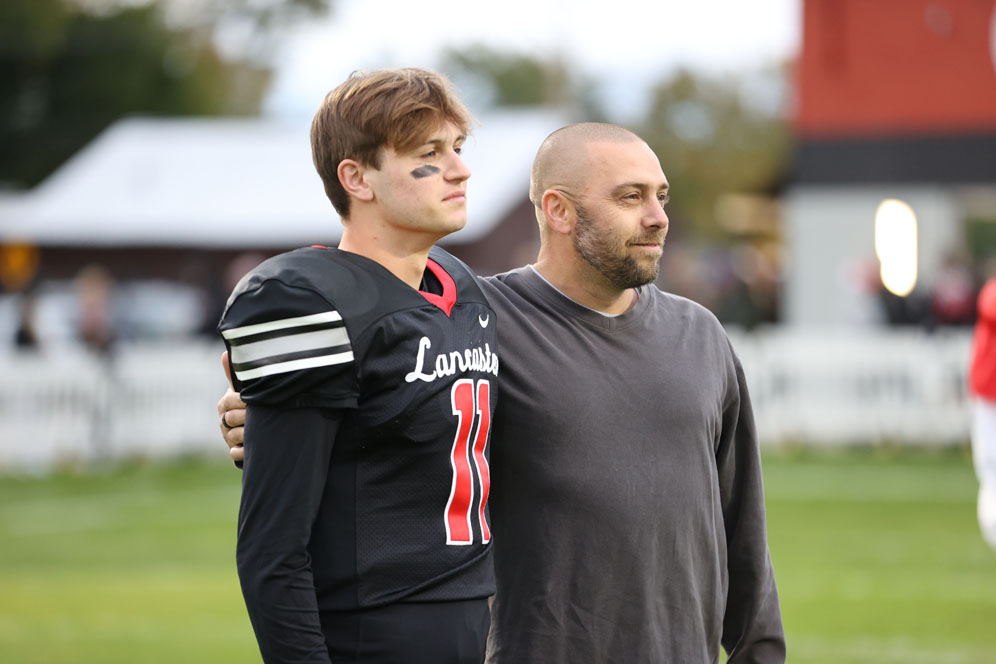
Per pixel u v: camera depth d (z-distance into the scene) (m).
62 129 160.00
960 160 62.41
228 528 41.16
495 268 80.19
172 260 87.38
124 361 56.81
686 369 11.94
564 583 11.44
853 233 63.66
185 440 58.19
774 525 39.97
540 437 11.49
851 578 32.38
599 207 11.63
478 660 10.11
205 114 169.50
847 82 63.47
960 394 54.75
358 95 10.03
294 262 9.80
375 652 9.72
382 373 9.73
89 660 24.91
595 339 11.80
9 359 56.03
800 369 56.41
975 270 57.94
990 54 62.00
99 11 163.12
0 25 154.62
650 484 11.54
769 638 12.77
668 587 11.66
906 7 62.69
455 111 10.13
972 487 46.66
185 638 26.77
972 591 30.73
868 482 48.12
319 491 9.63
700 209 188.75
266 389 9.55
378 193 10.02
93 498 47.81
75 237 86.69
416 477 9.91
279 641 9.46
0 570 34.88
